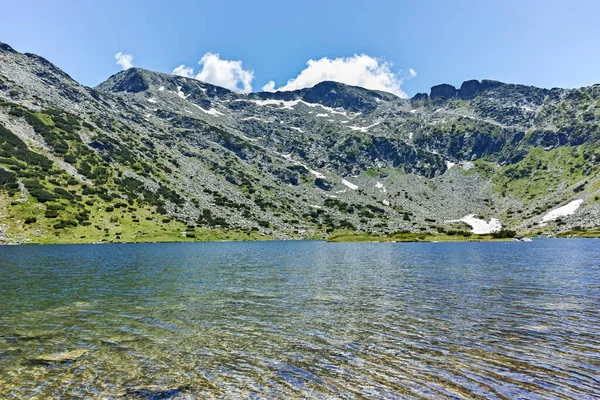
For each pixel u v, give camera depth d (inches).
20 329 966.4
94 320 1057.5
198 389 619.8
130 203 7214.6
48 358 761.0
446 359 741.9
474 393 594.9
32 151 7140.8
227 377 667.4
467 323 1002.7
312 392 606.2
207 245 5551.2
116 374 681.0
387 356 764.0
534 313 1102.4
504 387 613.6
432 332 927.0
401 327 973.8
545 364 706.8
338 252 4089.6
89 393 607.5
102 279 1888.5
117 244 5315.0
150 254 3624.5
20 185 6028.5
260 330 955.3
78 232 5556.1
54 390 617.9
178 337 901.2
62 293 1485.0
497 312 1122.7
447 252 3821.4
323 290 1552.7
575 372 668.7
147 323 1025.5
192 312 1155.3
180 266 2546.8
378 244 5964.6
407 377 659.4
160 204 7677.2
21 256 3223.4
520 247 4579.2
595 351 772.0
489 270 2192.4
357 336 901.2
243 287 1642.5
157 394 602.5
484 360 733.3
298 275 2065.7
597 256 3085.6
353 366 713.0
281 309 1192.8
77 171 7357.3
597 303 1229.1
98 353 790.5
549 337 868.6
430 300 1320.1
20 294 1459.2
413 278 1891.0
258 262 2871.6
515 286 1596.9
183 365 724.0
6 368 708.7
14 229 5152.6
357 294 1451.8
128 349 815.1
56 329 967.6
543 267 2310.5
